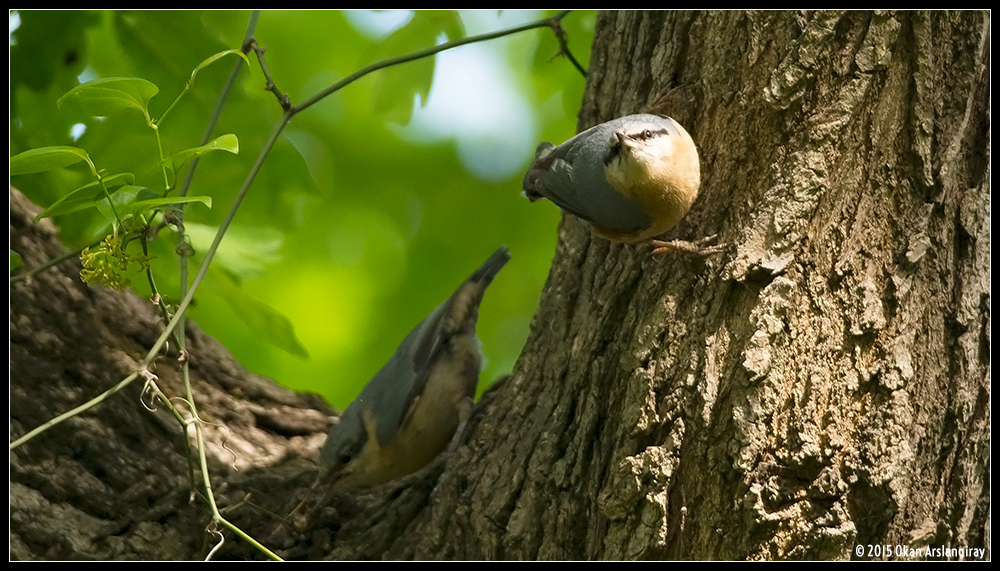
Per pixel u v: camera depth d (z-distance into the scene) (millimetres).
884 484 5434
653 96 6996
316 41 12078
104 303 8438
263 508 7090
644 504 5680
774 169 6164
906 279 5824
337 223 12805
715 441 5633
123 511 7086
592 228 6938
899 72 6074
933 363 5812
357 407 7660
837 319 5742
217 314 11727
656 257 6438
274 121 9391
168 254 8727
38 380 7449
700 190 6527
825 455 5484
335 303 12797
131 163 8352
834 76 6145
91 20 8594
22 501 6766
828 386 5609
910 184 5973
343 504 7555
